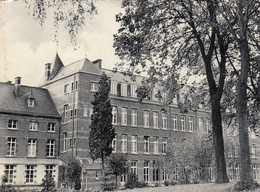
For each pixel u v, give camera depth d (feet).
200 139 115.85
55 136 134.82
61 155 133.08
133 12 59.00
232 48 68.23
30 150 127.75
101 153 111.14
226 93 72.59
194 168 115.85
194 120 172.65
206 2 60.18
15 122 125.90
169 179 140.56
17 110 126.62
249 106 69.21
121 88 146.41
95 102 115.24
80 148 126.31
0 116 121.90
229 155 126.62
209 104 75.97
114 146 139.13
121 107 144.77
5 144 121.08
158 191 59.67
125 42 60.23
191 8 58.75
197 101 74.18
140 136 148.77
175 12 63.21
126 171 113.80
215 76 73.97
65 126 134.21
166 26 63.41
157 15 60.75
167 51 64.54
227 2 53.67
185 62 68.59
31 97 133.49
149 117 154.30
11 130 123.54
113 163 110.42
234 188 49.32
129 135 144.66
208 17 55.72
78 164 115.34
